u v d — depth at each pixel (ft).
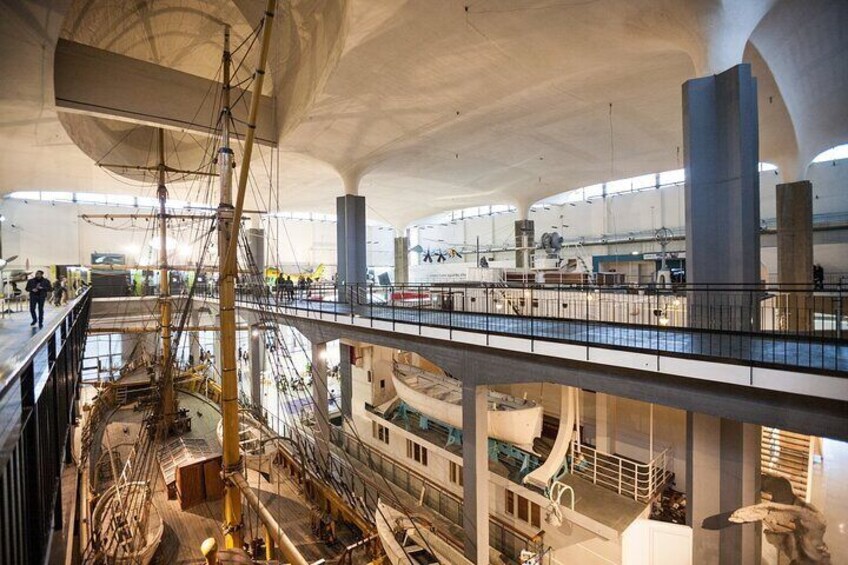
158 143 53.31
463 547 32.60
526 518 34.91
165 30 37.65
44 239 88.07
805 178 48.93
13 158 50.78
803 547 25.96
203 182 64.75
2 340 25.95
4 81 27.84
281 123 46.11
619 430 38.83
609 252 88.43
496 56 33.40
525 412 35.53
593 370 23.93
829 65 34.83
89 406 42.27
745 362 18.21
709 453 22.52
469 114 44.57
